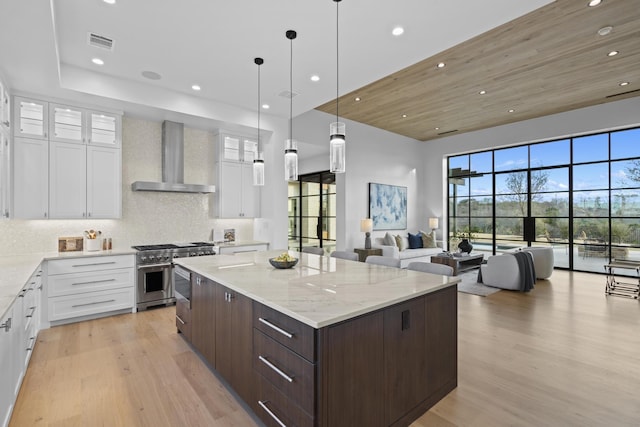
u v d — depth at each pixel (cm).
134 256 405
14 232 371
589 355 282
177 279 334
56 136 373
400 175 828
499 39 363
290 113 513
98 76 365
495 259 524
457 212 848
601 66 433
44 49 269
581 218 653
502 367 262
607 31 345
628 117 565
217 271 261
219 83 397
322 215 793
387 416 180
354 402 162
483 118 680
